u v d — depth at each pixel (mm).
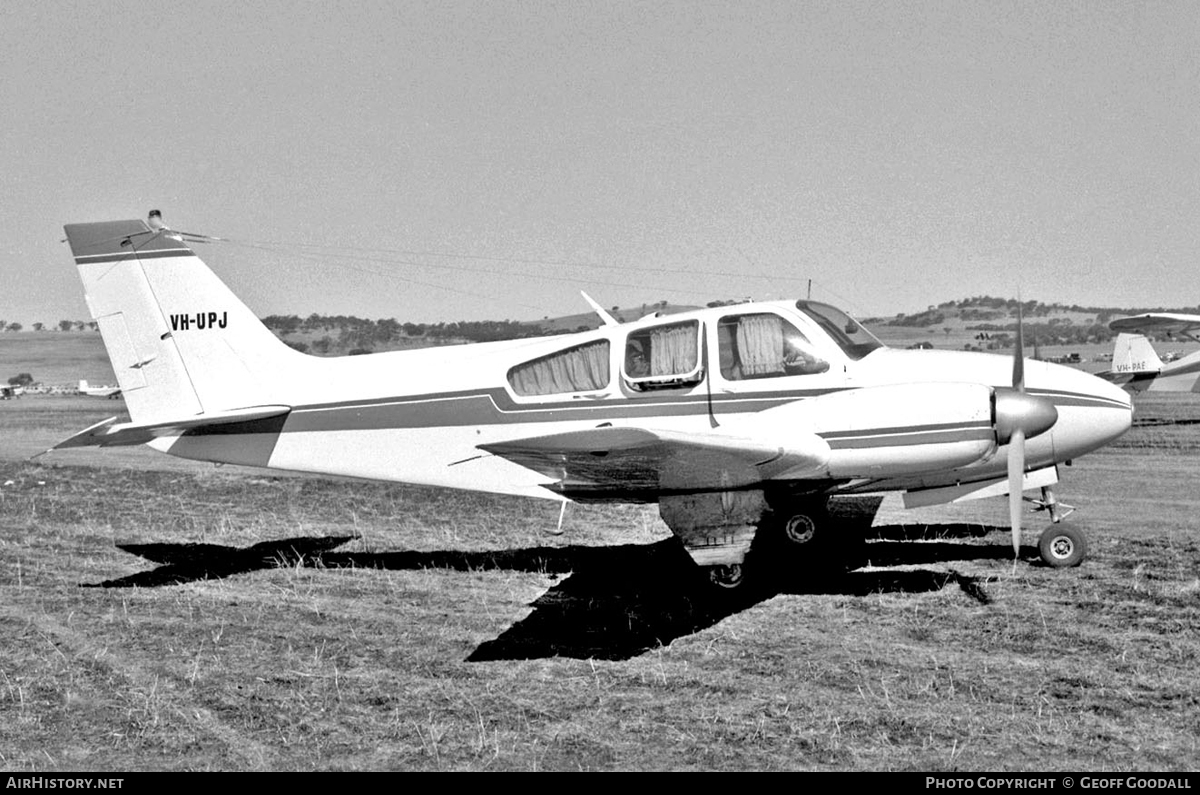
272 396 9531
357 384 9391
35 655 6703
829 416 7613
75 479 16375
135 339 9633
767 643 6668
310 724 5434
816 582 8289
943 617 7121
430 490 14320
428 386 9227
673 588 8320
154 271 9602
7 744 5219
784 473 7629
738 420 8523
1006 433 7801
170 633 7199
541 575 8977
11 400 56531
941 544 9703
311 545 10625
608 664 6344
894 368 8438
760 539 9414
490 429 9094
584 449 6539
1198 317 27016
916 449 7508
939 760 4777
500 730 5297
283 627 7332
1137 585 7812
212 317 9578
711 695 5730
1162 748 4848
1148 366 29359
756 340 8578
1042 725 5152
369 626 7336
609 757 4926
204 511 12961
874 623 7047
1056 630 6723
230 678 6191
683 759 4883
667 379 8633
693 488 7742
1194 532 10195
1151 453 18703
